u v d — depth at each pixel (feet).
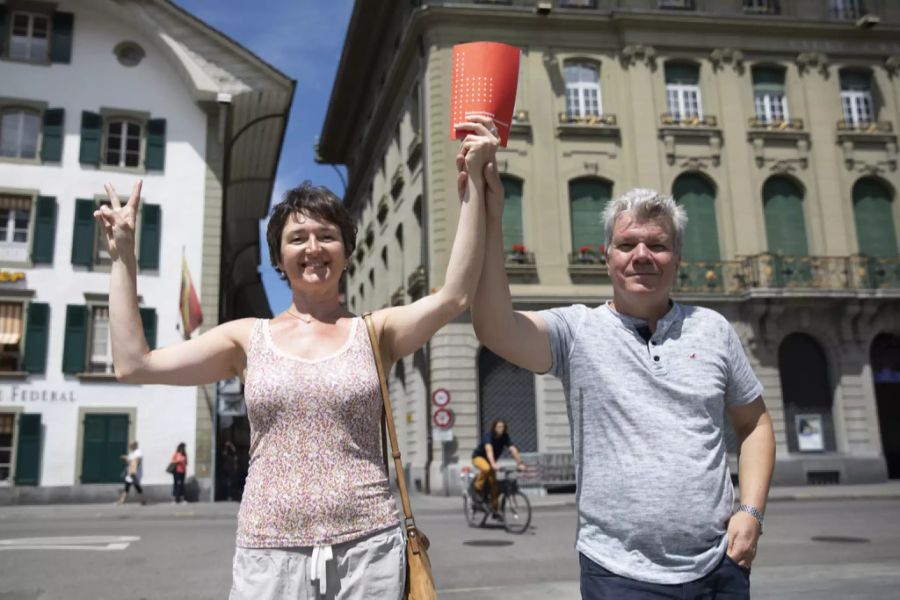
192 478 67.36
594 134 73.31
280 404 7.32
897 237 78.38
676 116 75.66
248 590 7.06
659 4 78.02
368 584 7.09
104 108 72.95
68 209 70.18
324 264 8.07
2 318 67.21
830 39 79.71
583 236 72.23
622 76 75.10
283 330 7.92
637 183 72.95
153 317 69.92
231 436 90.53
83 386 66.90
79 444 65.87
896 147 79.20
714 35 77.15
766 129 76.38
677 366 8.16
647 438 7.87
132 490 66.08
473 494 40.04
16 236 69.51
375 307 99.50
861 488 65.51
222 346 8.02
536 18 73.61
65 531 40.96
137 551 32.42
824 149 77.46
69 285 68.80
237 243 126.31
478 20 73.00
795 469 70.28
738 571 7.80
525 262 69.51
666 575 7.55
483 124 7.88
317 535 7.06
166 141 73.87
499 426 39.63
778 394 71.15
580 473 8.21
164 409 68.03
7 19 72.38
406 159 81.82
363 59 101.65
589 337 8.41
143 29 74.49
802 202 76.95
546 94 73.31
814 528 37.22
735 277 73.10
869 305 72.95
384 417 7.88
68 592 23.40
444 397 63.98
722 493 7.90
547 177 71.82
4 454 65.46
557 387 67.77
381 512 7.30
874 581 21.85
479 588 22.53
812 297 71.36
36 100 71.61
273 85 75.36
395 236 88.17
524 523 37.76
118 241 7.83
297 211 8.15
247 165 99.81
